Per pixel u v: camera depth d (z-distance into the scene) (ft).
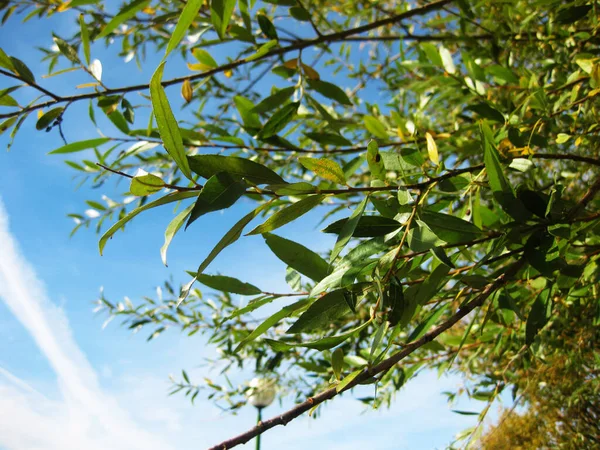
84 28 2.39
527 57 3.78
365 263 1.49
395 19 3.06
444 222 1.56
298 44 2.89
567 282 2.21
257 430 1.43
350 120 3.20
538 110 2.58
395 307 1.47
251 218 1.30
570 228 1.77
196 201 1.19
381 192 1.64
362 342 3.92
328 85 2.83
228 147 2.91
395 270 1.60
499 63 3.58
